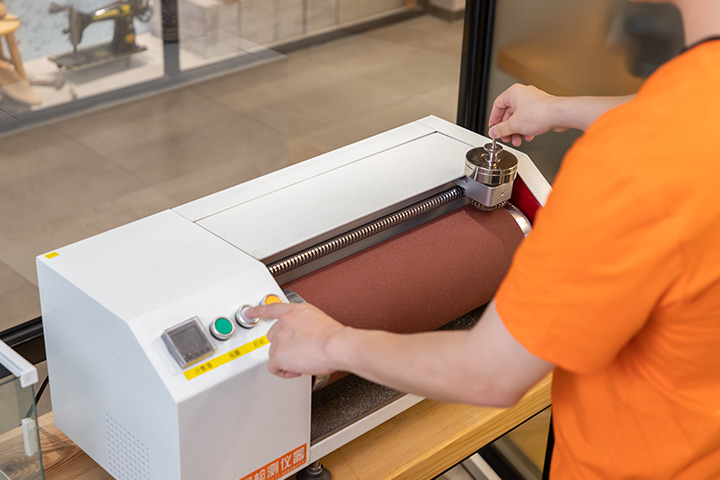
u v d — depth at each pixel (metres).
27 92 1.44
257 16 1.58
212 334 0.80
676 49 1.40
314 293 0.94
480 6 1.69
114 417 0.88
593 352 0.58
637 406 0.67
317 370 0.71
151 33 1.50
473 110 1.85
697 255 0.54
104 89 1.51
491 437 1.11
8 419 0.80
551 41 1.61
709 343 0.59
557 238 0.56
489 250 1.09
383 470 0.99
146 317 0.79
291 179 1.09
